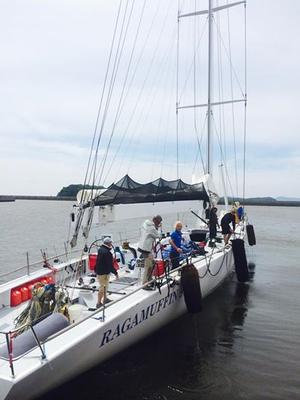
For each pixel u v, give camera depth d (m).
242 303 9.11
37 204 118.06
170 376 5.48
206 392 5.10
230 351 6.38
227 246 9.77
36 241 22.45
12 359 3.86
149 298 5.76
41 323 4.58
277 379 5.50
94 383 5.23
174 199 7.77
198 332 7.16
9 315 5.84
